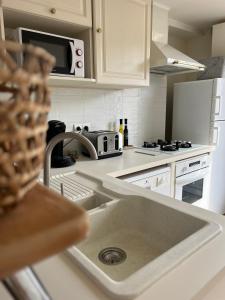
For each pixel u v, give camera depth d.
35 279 0.34
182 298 0.45
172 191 1.94
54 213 0.26
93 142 1.77
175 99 2.63
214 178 2.41
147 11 1.81
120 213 1.00
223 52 2.54
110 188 1.11
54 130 1.44
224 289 0.54
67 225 0.24
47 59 0.24
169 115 2.97
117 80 1.68
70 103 1.87
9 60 0.22
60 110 1.82
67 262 0.55
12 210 0.26
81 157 1.85
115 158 1.83
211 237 0.66
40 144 0.25
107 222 0.97
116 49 1.64
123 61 1.70
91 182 1.25
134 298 0.44
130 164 1.64
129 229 1.02
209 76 2.49
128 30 1.70
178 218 0.86
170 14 2.36
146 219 0.98
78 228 0.25
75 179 1.30
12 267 0.21
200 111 2.39
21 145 0.23
